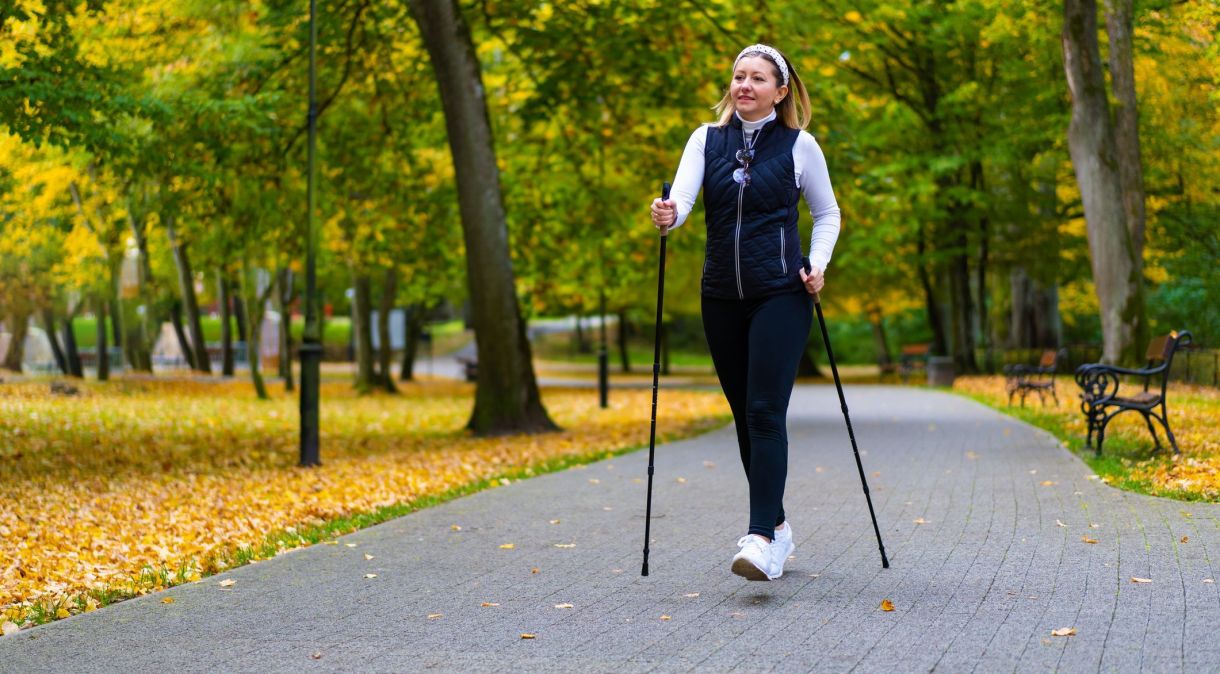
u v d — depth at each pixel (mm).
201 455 13367
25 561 6328
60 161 16594
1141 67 22594
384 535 6723
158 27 15344
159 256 33719
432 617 4531
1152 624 4133
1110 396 9758
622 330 51312
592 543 6281
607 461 11039
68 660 3992
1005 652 3807
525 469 10547
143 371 38969
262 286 29812
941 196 26859
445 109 15055
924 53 25891
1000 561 5395
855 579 5059
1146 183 24625
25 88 10586
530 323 75562
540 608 4648
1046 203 27172
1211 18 19859
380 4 15641
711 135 4871
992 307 33344
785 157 4762
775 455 4695
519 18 16219
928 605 4516
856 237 26469
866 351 61750
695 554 5852
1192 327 32906
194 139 14273
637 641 4062
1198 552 5422
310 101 11836
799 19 15570
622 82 17156
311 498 8914
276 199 17344
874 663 3711
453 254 23266
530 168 20672
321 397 29594
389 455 12750
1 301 29797
